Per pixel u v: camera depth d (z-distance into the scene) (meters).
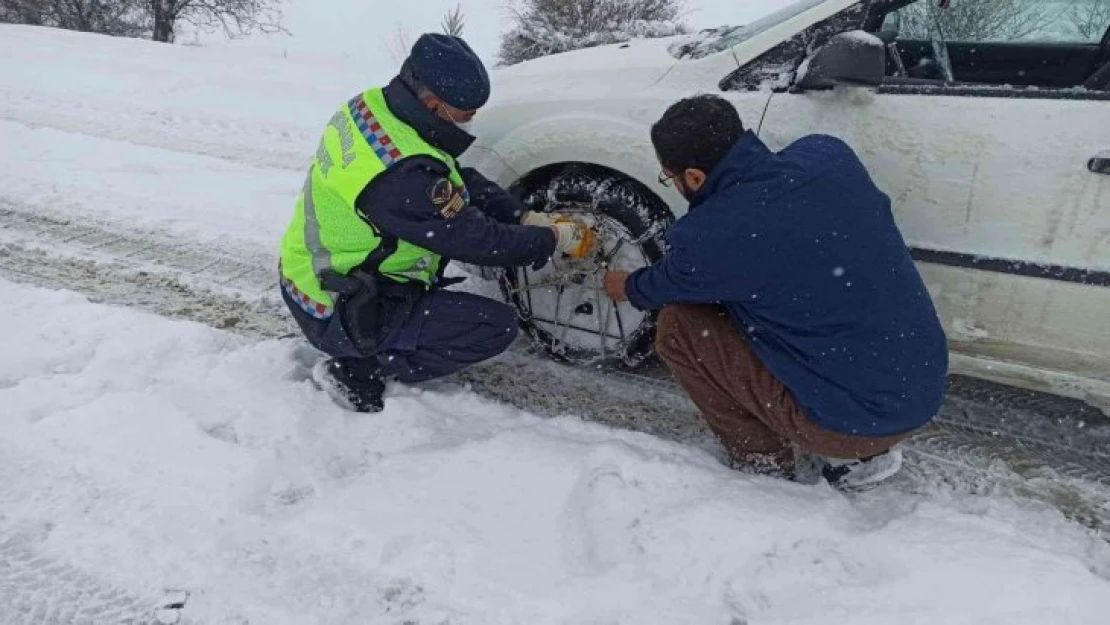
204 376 2.84
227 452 2.47
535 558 2.17
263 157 5.19
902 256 2.17
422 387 2.94
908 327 2.14
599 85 2.79
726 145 2.14
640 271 2.38
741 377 2.31
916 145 2.41
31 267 3.67
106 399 2.64
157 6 12.37
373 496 2.35
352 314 2.57
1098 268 2.31
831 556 2.17
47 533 2.22
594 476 2.42
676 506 2.32
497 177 2.99
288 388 2.79
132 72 6.90
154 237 4.01
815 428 2.26
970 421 2.85
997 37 3.12
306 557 2.18
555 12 7.46
